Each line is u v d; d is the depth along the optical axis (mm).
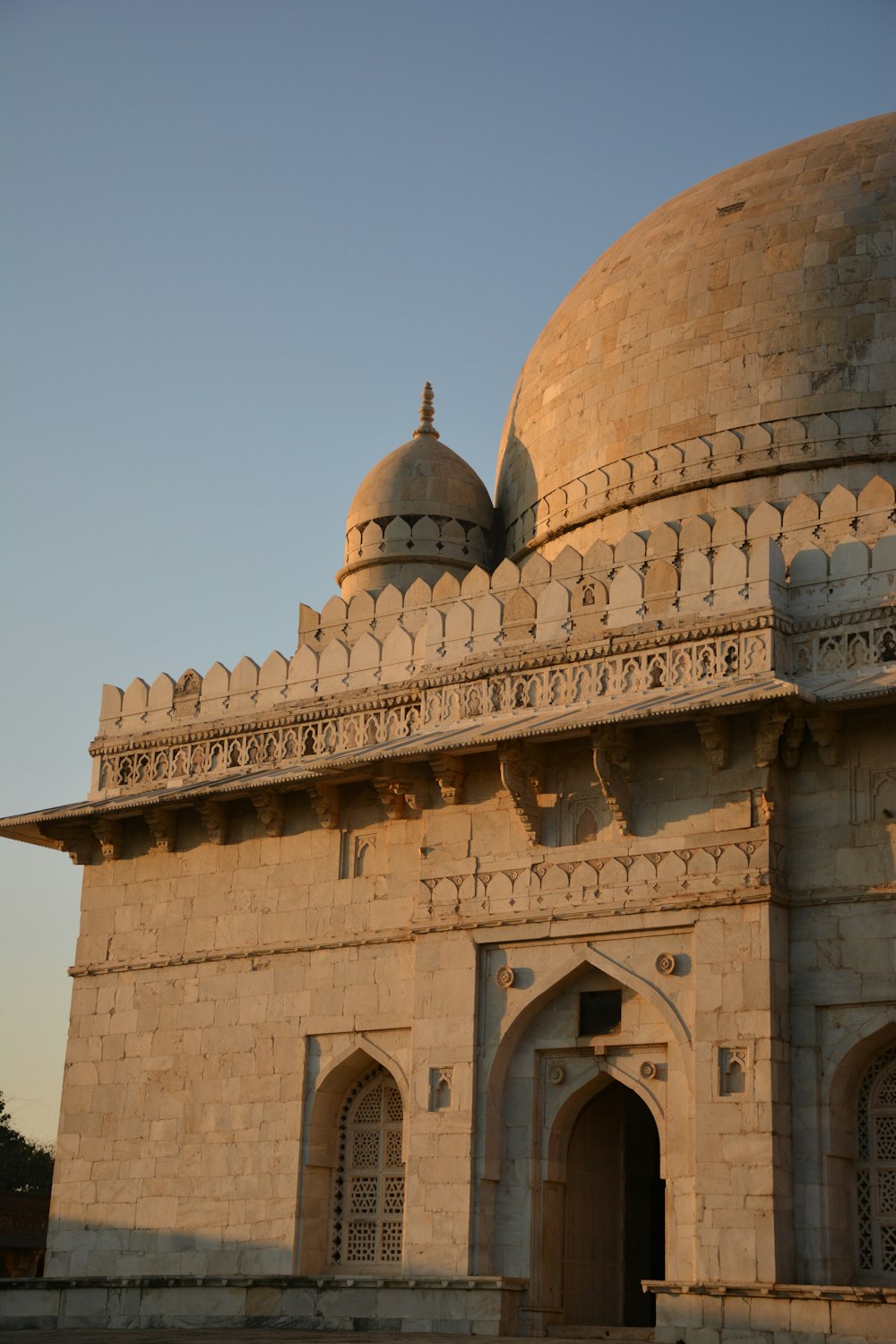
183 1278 37375
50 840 44969
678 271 44438
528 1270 34094
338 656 40375
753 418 41719
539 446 46844
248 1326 36312
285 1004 38875
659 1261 37906
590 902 34312
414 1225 34938
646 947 33719
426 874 36812
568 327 47250
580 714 34812
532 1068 35062
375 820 38719
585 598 36594
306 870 39406
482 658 37531
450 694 37844
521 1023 35156
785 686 31547
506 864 35781
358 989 37781
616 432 44125
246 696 41812
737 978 32062
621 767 34219
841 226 42469
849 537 35594
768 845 32438
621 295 45625
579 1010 34750
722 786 33375
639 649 35250
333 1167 37969
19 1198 58281
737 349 42438
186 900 41312
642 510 43062
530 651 36750
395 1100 37750
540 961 35031
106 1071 41438
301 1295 36000
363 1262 37031
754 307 42594
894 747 32188
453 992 35750
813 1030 31812
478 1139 34812
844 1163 31516
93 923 42875
